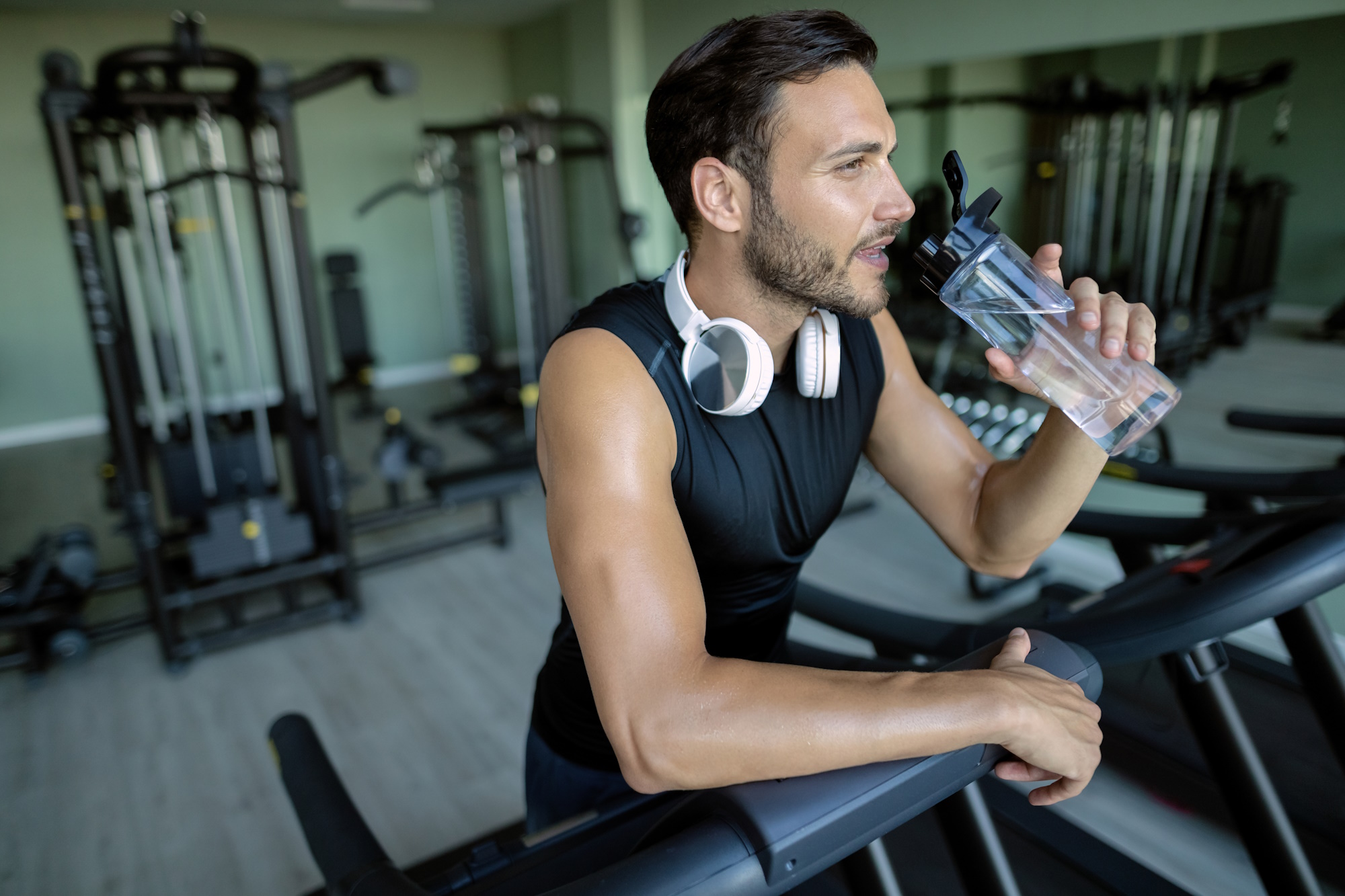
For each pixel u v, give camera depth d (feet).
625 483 1.89
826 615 3.93
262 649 8.08
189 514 9.53
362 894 2.37
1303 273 7.38
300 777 3.06
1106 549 8.48
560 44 17.02
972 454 2.65
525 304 13.61
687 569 1.87
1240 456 8.03
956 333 11.42
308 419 11.21
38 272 15.37
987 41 8.46
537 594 9.01
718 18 12.07
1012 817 4.58
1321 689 3.77
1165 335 8.32
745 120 1.85
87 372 16.02
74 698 7.43
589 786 2.90
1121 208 9.38
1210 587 3.04
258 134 10.95
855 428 2.51
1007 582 8.28
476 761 6.34
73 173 6.80
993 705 1.73
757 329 2.17
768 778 1.70
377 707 7.09
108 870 5.45
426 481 9.78
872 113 1.82
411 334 19.35
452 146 17.67
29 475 13.78
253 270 16.63
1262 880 3.61
